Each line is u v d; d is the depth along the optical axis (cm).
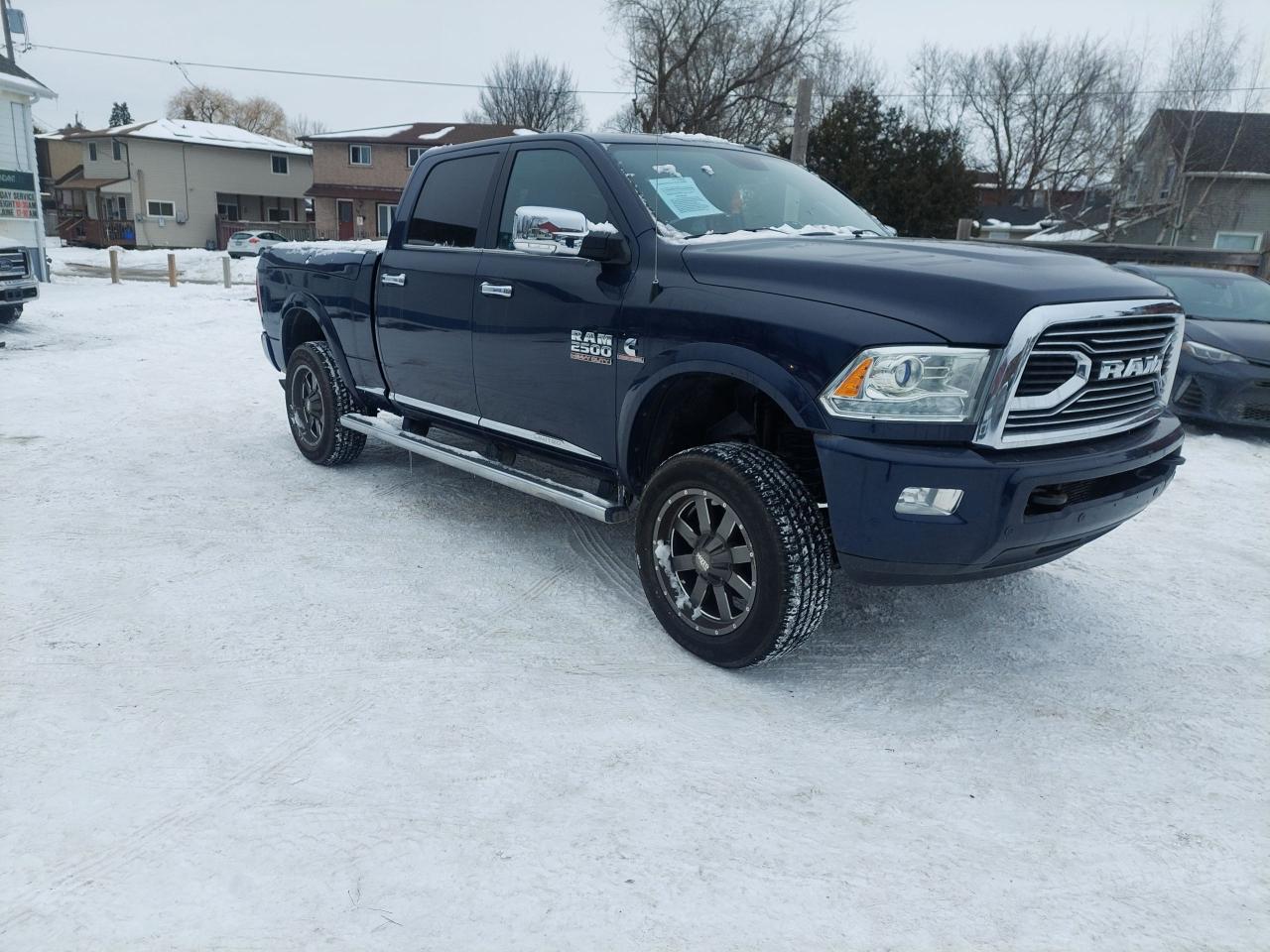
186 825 236
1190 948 207
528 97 5694
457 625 362
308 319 585
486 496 532
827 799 258
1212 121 3266
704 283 321
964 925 212
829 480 285
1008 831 247
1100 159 4188
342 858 226
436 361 450
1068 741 294
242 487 535
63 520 466
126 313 1435
